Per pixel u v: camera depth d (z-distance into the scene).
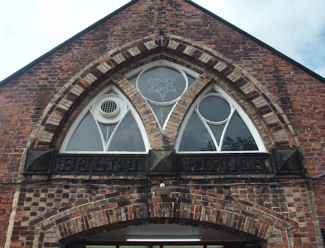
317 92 8.22
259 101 8.08
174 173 7.11
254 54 8.84
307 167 7.23
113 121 8.19
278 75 8.48
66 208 6.78
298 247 6.42
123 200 6.88
